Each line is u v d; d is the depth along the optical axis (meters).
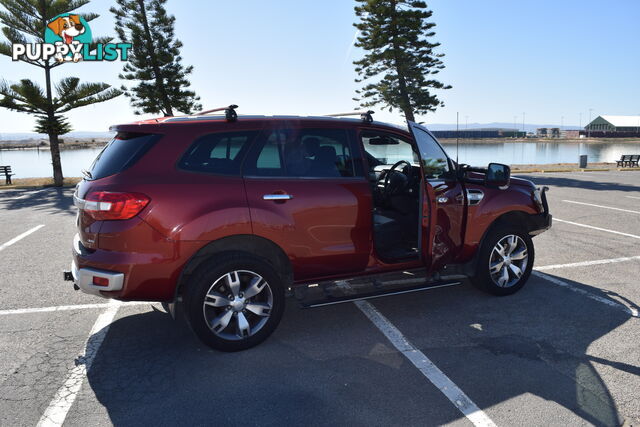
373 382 2.95
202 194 3.09
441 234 3.95
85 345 3.50
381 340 3.55
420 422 2.54
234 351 3.35
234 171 3.23
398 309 4.16
